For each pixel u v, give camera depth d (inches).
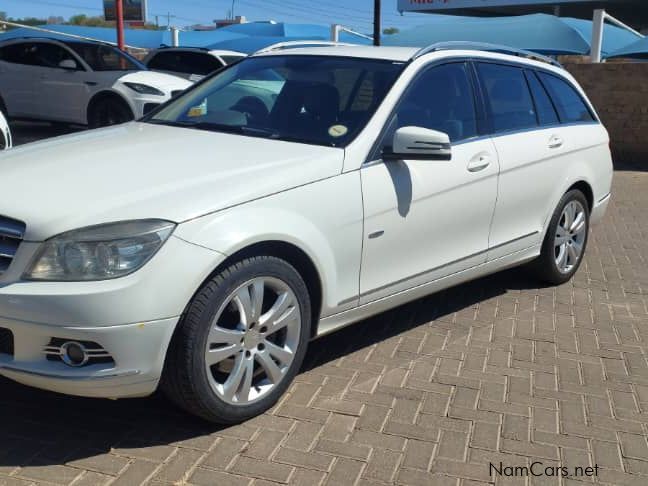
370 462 130.0
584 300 223.6
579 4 1155.9
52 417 139.5
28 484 118.6
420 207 166.2
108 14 904.9
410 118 169.5
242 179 136.2
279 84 180.5
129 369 120.7
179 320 124.0
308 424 141.1
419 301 213.9
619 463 134.3
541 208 212.8
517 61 213.2
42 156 149.6
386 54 182.7
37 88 502.0
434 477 126.8
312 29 948.0
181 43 920.9
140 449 130.2
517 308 213.2
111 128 180.7
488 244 193.2
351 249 151.9
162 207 124.6
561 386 163.8
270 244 135.7
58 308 116.2
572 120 231.3
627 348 187.6
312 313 151.5
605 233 315.3
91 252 118.6
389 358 173.3
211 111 182.4
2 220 124.1
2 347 124.8
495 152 190.2
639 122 525.0
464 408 151.2
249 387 137.5
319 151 152.3
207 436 135.2
